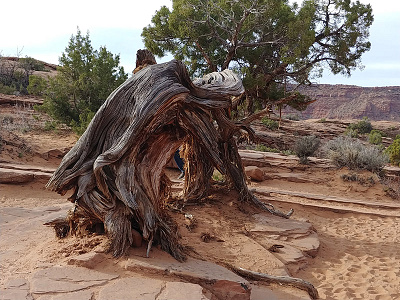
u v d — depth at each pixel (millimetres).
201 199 9570
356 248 9055
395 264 7992
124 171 5723
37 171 12289
